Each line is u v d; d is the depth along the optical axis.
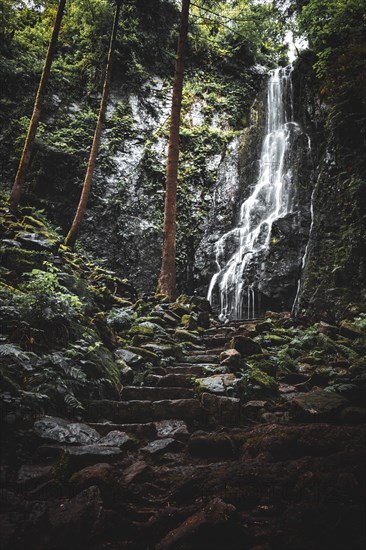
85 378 4.86
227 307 12.62
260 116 18.19
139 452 4.04
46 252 7.71
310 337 7.11
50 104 15.23
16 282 6.45
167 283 10.30
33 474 3.23
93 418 4.68
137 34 18.30
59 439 3.76
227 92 19.23
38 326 5.26
